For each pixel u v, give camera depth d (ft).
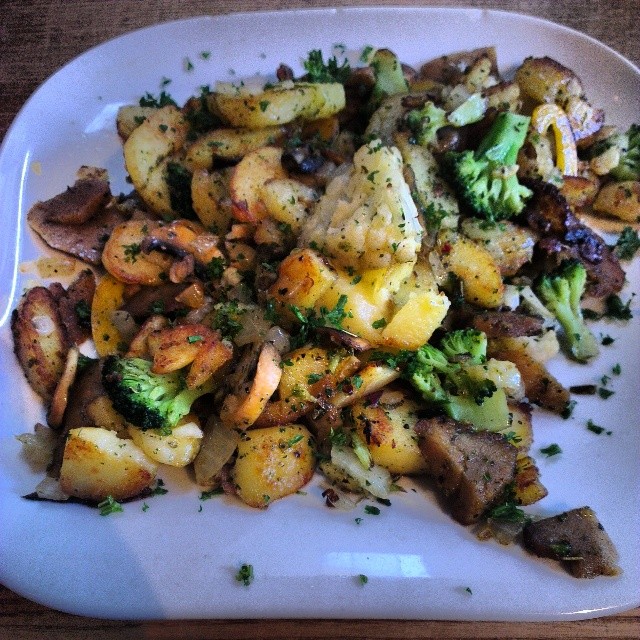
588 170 1.06
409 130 0.99
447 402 0.89
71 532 0.83
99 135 1.09
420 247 0.89
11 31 1.21
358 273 0.88
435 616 0.79
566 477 0.88
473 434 0.85
